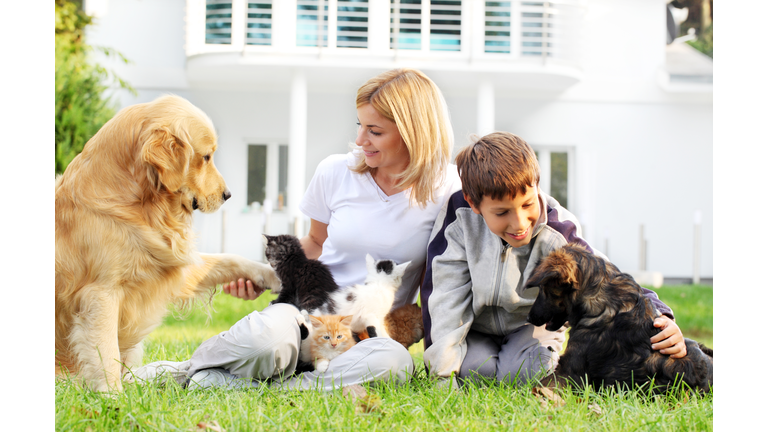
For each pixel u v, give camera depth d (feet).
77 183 8.77
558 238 9.00
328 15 38.09
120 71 41.14
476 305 9.18
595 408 7.37
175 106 9.33
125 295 8.87
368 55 37.73
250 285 10.62
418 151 9.05
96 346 8.37
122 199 8.77
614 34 42.73
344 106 42.37
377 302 9.01
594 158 43.04
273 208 42.11
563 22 39.42
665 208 43.27
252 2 38.47
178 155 9.04
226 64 37.58
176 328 18.66
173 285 9.50
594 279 8.36
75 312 8.58
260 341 8.18
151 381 8.66
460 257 9.20
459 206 9.39
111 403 7.23
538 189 8.59
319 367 8.38
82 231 8.56
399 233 9.62
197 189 9.48
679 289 32.37
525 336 9.33
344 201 9.89
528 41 38.58
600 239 42.98
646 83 42.93
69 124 30.25
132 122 9.02
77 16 38.60
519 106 42.91
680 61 47.78
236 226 41.39
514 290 9.03
